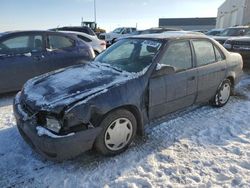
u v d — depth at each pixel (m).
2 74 5.33
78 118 2.77
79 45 6.51
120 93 3.11
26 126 2.94
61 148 2.71
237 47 8.27
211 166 3.09
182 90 3.90
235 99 5.61
